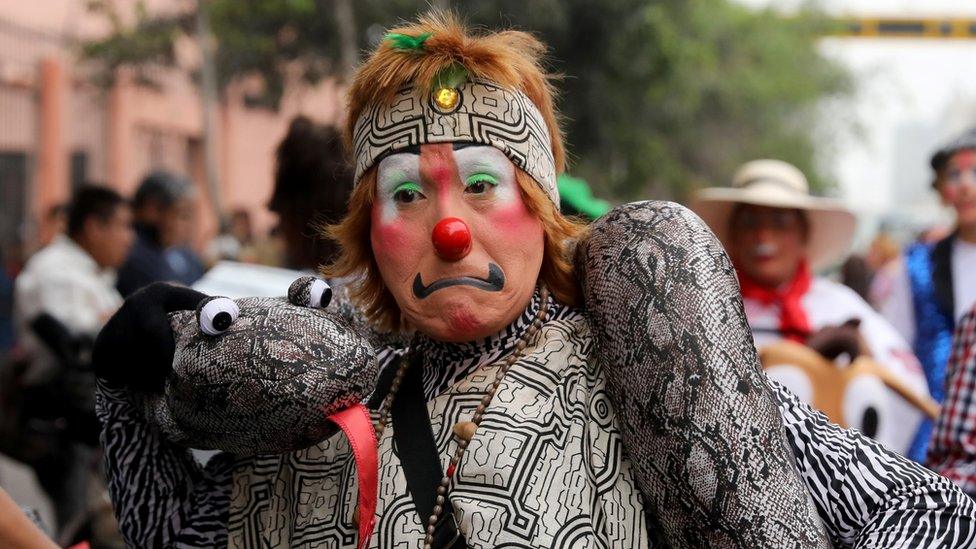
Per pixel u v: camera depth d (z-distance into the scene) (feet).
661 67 48.24
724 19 69.46
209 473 6.36
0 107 44.52
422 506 5.48
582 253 5.80
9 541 5.25
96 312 15.26
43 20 47.11
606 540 5.42
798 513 5.26
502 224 5.55
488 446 5.43
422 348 6.02
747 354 5.43
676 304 5.39
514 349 5.74
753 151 81.10
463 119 5.54
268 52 43.78
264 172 68.23
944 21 88.69
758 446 5.28
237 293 9.94
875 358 12.22
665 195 66.23
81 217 16.10
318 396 5.23
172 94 57.31
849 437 5.72
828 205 13.05
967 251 15.30
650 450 5.39
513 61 5.69
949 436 9.20
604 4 45.11
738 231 12.97
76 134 49.67
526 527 5.28
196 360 5.30
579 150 50.52
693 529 5.34
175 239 17.12
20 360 14.49
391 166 5.61
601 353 5.61
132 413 6.11
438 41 5.54
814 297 12.79
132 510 6.26
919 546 5.38
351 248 6.09
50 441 14.39
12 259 36.81
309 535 5.76
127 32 45.32
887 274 23.97
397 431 5.74
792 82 79.71
